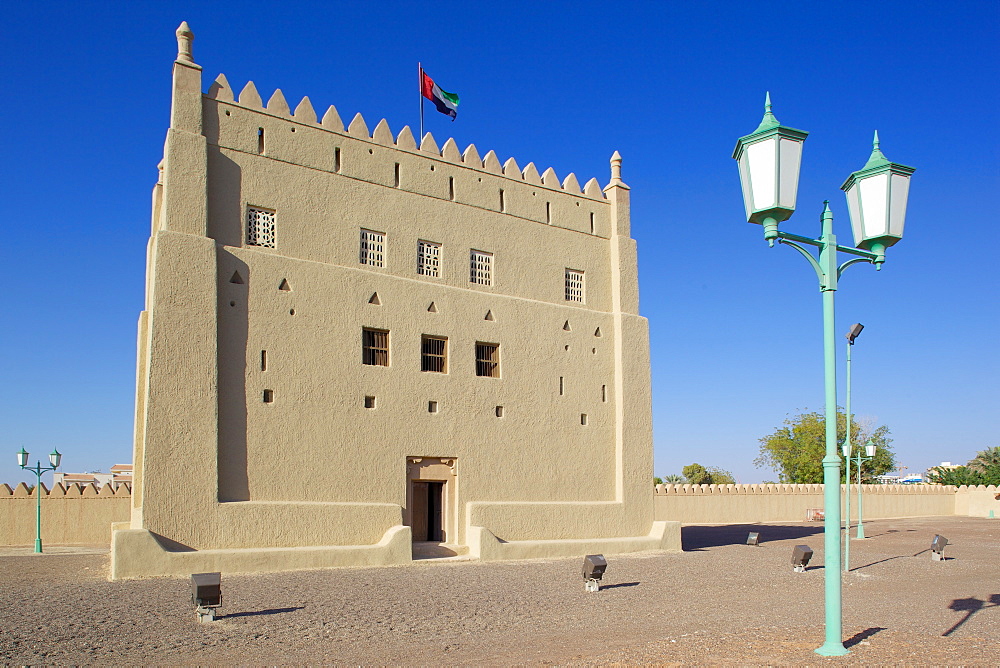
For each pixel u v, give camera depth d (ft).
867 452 103.45
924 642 30.96
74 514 89.30
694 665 27.14
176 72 60.59
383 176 70.90
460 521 70.38
